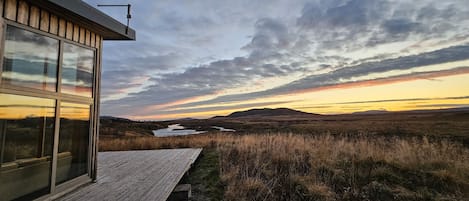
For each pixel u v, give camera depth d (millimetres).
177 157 6691
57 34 3254
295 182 5043
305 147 8570
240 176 5543
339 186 4930
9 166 2648
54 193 3150
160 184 3844
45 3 2889
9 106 2633
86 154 3910
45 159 3068
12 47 2660
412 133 12219
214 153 8922
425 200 4168
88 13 3242
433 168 5527
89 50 3961
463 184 4699
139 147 11461
